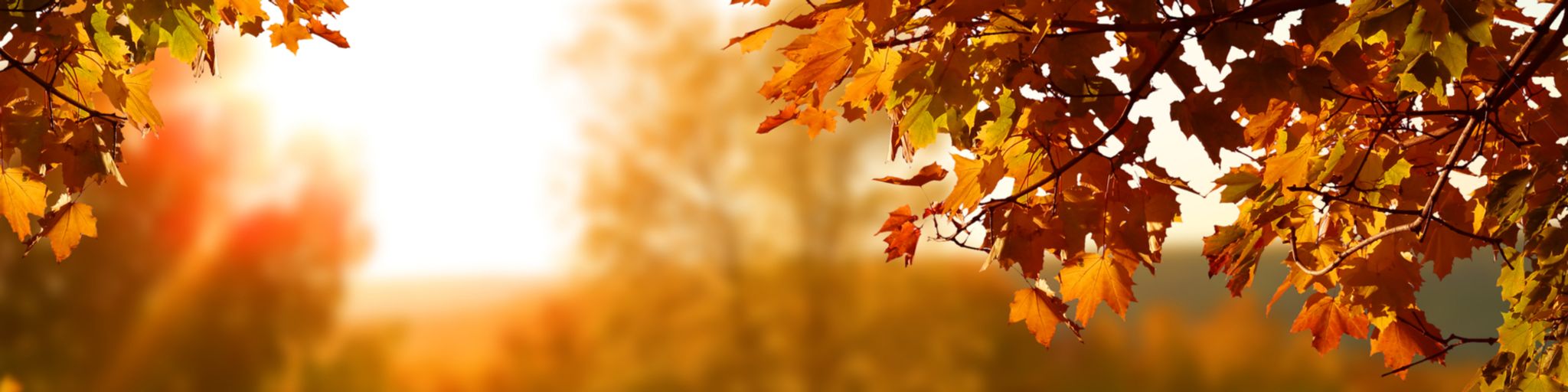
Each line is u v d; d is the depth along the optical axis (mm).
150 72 2668
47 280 8852
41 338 8820
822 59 1866
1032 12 1712
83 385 9039
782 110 2375
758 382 12516
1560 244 2057
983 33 1766
